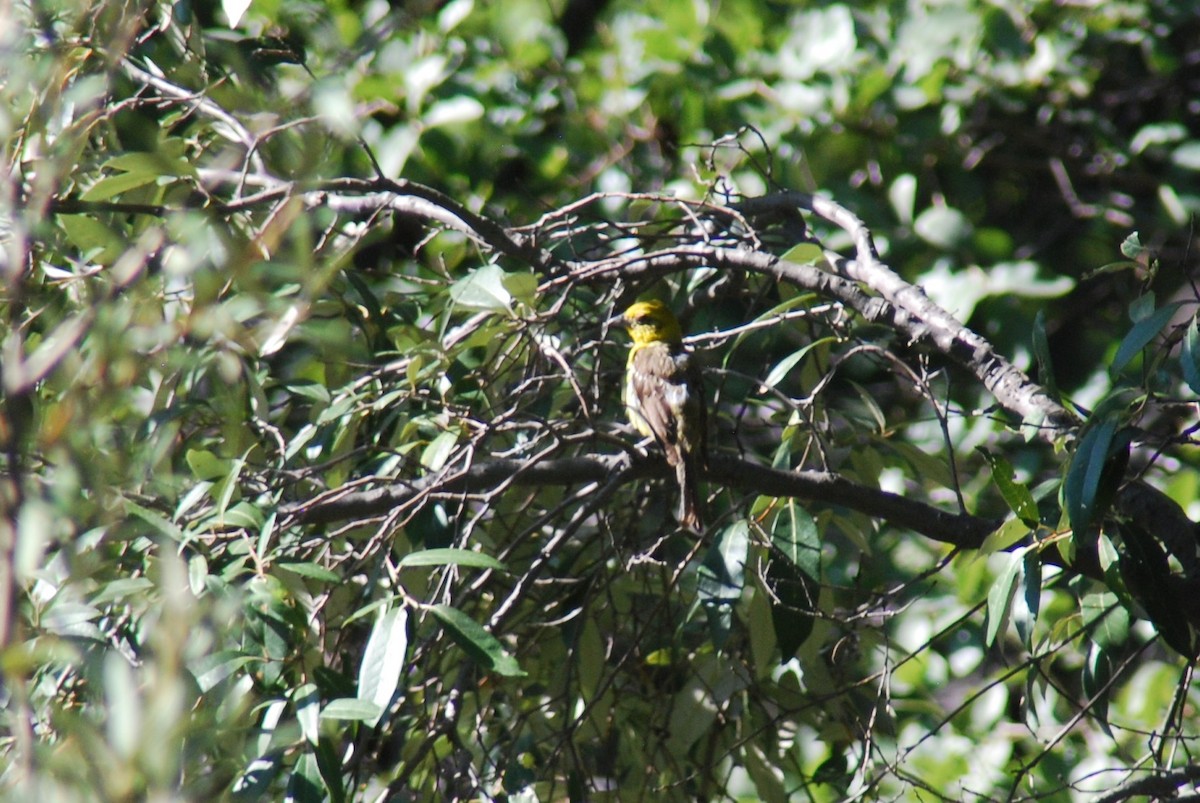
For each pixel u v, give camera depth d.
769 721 9.61
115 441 7.43
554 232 11.73
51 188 6.17
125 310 5.43
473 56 16.55
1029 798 9.19
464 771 8.52
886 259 15.59
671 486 10.93
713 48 16.52
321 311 10.32
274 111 7.42
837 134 16.44
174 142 9.83
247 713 7.67
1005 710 14.53
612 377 11.98
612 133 16.31
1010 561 8.03
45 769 4.57
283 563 7.81
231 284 7.87
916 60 16.56
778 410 11.32
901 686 14.37
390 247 13.88
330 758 7.18
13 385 4.63
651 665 10.73
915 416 15.73
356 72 15.33
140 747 4.16
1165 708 13.23
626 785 10.66
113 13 7.40
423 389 9.58
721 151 15.81
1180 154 16.81
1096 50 17.73
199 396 10.26
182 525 8.54
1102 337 16.47
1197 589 8.53
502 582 10.39
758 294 11.38
